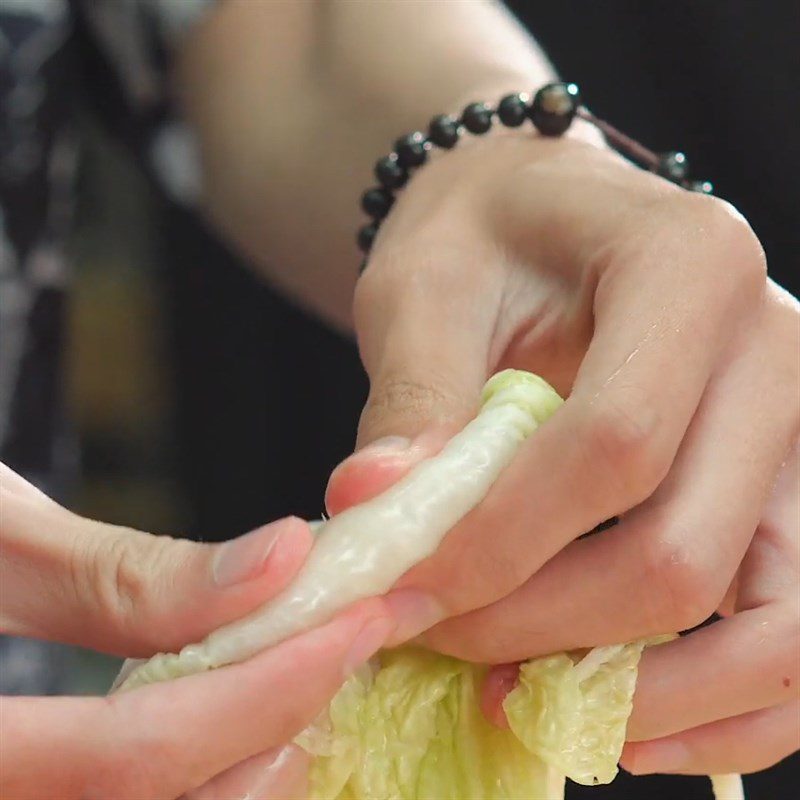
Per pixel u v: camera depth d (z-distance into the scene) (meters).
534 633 0.47
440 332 0.50
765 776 0.67
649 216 0.49
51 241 0.65
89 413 0.95
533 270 0.51
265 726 0.45
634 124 0.72
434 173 0.54
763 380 0.48
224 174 0.67
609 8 0.71
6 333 0.63
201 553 0.46
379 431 0.48
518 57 0.60
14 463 0.64
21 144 0.63
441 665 0.48
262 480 0.84
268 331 0.82
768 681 0.47
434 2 0.63
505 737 0.48
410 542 0.45
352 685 0.47
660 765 0.49
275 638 0.45
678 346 0.46
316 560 0.45
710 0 0.69
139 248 0.94
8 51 0.63
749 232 0.48
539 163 0.52
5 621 0.47
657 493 0.47
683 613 0.46
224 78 0.67
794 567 0.48
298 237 0.65
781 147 0.70
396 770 0.47
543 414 0.47
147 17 0.68
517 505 0.46
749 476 0.47
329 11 0.65
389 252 0.52
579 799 0.70
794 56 0.69
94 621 0.46
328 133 0.63
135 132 0.70
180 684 0.45
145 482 0.96
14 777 0.45
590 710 0.47
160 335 0.94
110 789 0.45
